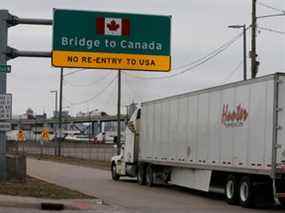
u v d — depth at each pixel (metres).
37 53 27.00
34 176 36.78
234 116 22.91
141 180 33.50
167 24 28.47
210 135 24.84
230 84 23.39
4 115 24.91
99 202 21.81
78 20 27.66
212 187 25.16
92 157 81.56
